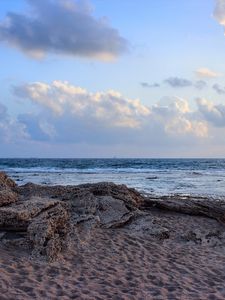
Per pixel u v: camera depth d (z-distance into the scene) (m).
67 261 9.18
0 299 6.60
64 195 14.41
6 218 10.02
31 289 7.18
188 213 15.87
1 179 14.38
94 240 11.15
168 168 76.00
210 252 11.04
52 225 10.12
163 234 12.20
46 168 69.75
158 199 17.11
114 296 7.15
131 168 74.00
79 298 6.94
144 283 8.03
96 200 13.71
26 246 9.57
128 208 14.18
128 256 9.98
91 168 71.94
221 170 69.38
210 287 8.01
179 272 8.96
